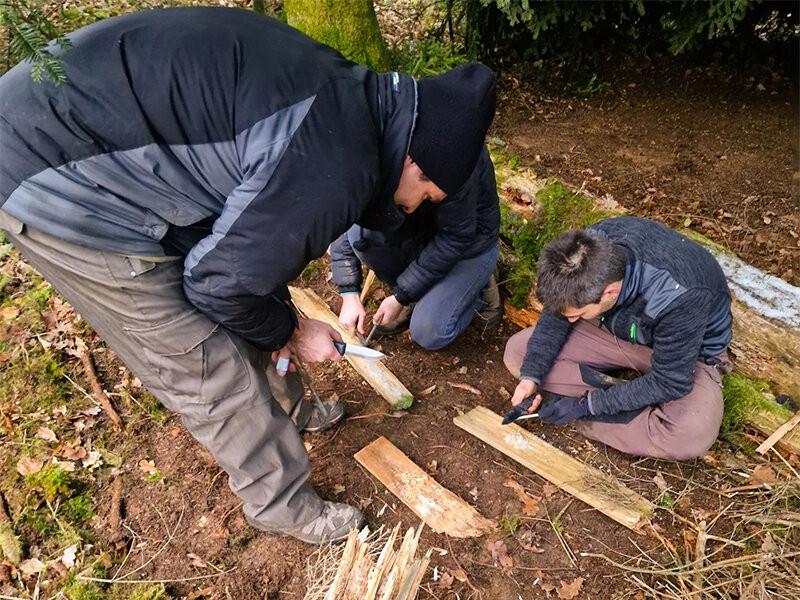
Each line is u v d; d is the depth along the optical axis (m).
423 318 2.67
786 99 3.86
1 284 3.10
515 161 3.36
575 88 4.13
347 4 3.70
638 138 3.66
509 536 2.20
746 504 2.25
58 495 2.31
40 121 1.40
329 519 2.14
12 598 2.03
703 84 4.05
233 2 5.00
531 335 2.61
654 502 2.28
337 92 1.40
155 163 1.44
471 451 2.50
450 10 4.30
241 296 1.51
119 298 1.60
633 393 2.29
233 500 2.32
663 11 3.92
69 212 1.46
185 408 1.82
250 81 1.39
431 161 1.54
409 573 1.67
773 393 2.56
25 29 1.28
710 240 2.93
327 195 1.36
